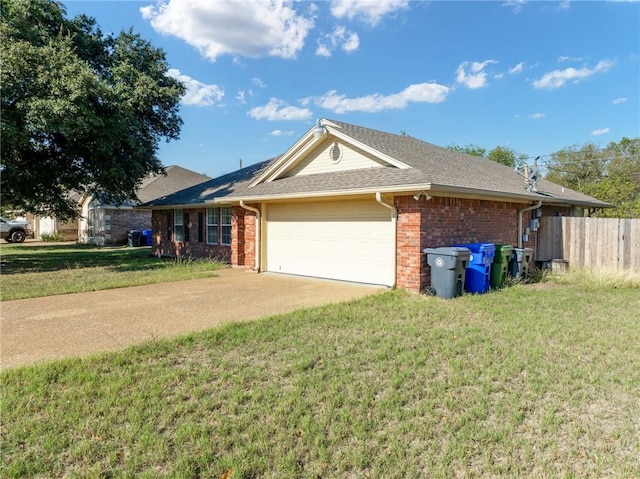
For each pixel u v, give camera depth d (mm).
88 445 3016
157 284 10680
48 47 12250
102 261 16672
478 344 5363
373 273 10180
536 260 12617
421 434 3197
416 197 8727
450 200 9570
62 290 9492
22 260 17109
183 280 11336
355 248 10578
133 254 20297
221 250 15977
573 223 11922
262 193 11938
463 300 8141
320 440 3096
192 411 3559
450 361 4711
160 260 16953
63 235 32156
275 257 12859
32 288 9820
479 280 9031
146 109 16297
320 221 11453
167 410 3561
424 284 8922
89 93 12172
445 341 5473
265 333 5879
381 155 10211
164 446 3006
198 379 4230
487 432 3207
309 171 12367
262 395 3861
